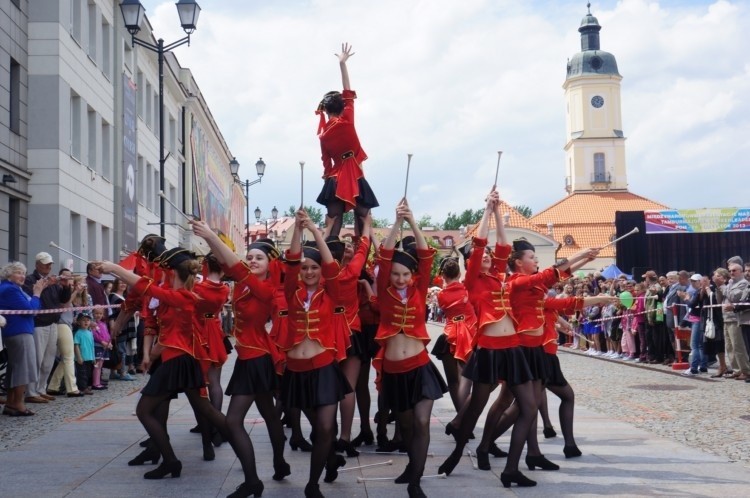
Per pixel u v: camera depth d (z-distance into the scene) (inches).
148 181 1318.9
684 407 459.5
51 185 839.7
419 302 271.9
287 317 291.1
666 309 697.0
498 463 317.1
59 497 263.6
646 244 1294.3
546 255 2362.2
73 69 895.7
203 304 305.6
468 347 363.3
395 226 272.1
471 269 294.5
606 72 3117.6
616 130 3112.7
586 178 3115.2
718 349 616.4
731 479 282.8
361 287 349.4
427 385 263.6
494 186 301.3
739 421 406.6
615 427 395.5
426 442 259.6
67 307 507.5
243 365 268.4
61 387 553.6
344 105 324.2
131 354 643.5
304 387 261.3
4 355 487.5
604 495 261.6
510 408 323.0
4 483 283.4
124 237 1090.7
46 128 841.5
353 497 263.7
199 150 1667.1
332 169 325.4
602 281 946.1
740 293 573.3
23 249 823.1
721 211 1284.4
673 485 274.4
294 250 262.7
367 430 365.4
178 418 437.1
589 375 650.8
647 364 735.1
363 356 346.9
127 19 744.3
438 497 261.7
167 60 1413.6
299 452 343.6
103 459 324.8
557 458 323.0
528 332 293.7
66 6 874.1
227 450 346.3
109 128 1057.5
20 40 816.3
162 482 285.6
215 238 264.4
